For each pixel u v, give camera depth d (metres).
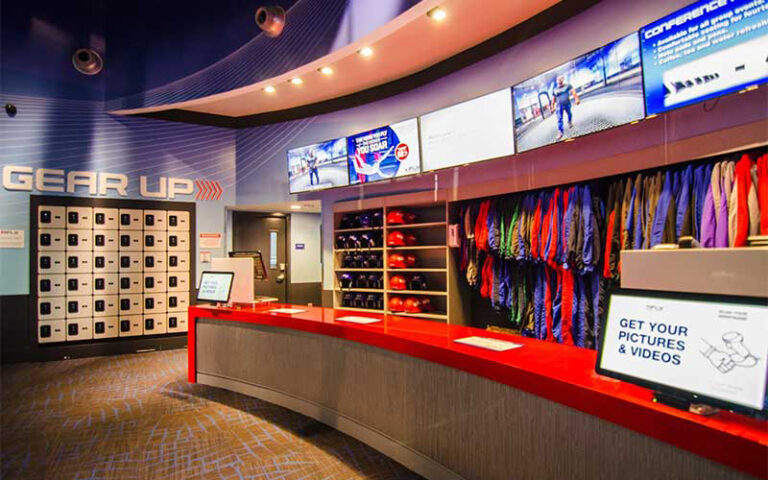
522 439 2.03
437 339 2.72
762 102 2.59
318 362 3.62
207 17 5.43
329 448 3.09
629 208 3.23
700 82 2.59
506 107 3.98
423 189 5.35
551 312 4.01
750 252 1.65
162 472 2.78
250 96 6.20
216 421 3.62
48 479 2.71
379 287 5.70
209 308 4.62
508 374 2.07
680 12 2.66
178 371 5.31
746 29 2.38
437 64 5.11
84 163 6.26
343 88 5.93
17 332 5.88
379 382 3.03
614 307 1.73
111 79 6.25
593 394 1.68
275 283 8.36
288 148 6.71
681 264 1.84
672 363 1.49
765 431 1.29
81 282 6.21
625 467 1.60
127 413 3.84
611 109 3.13
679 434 1.40
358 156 5.48
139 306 6.53
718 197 2.70
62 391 4.50
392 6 3.66
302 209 7.63
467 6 3.92
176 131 6.80
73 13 6.23
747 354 1.32
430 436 2.61
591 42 3.64
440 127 4.57
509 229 4.24
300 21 4.55
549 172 3.88
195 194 6.89
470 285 5.12
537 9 3.99
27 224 5.96
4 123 5.88
